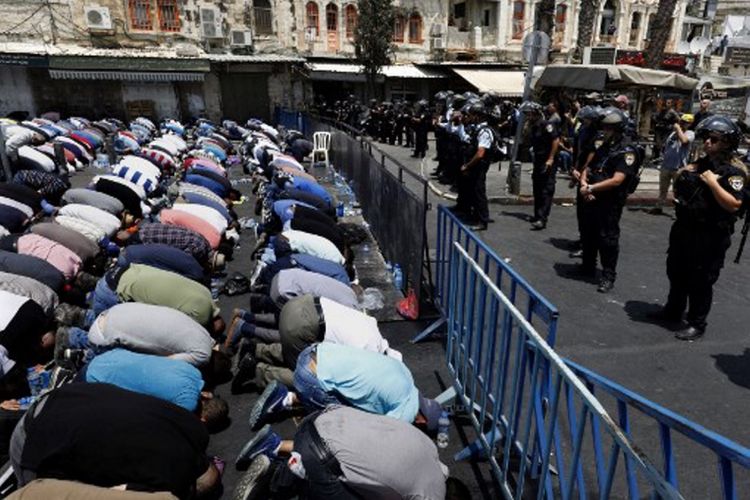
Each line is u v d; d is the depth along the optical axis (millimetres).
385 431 2301
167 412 2338
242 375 3521
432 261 5875
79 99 19266
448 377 3789
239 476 2834
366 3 20781
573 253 6289
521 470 2328
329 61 22641
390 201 5758
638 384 3631
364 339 3277
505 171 11750
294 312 3322
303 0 21641
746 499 2633
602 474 1735
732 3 34938
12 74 18234
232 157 13352
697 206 3932
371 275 5578
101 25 18641
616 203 4934
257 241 6387
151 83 20094
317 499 2266
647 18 27906
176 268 4184
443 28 23922
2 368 3227
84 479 2162
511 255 6234
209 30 20203
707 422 3232
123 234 5789
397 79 24000
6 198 5883
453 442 3100
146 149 10453
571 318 4613
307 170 12438
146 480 2146
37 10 17891
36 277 4039
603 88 11625
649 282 5445
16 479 2531
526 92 8477
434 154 15617
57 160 10281
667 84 11727
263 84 21938
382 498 2180
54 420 2209
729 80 17547
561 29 25469
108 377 2730
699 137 3865
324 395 2811
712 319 4637
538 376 2168
